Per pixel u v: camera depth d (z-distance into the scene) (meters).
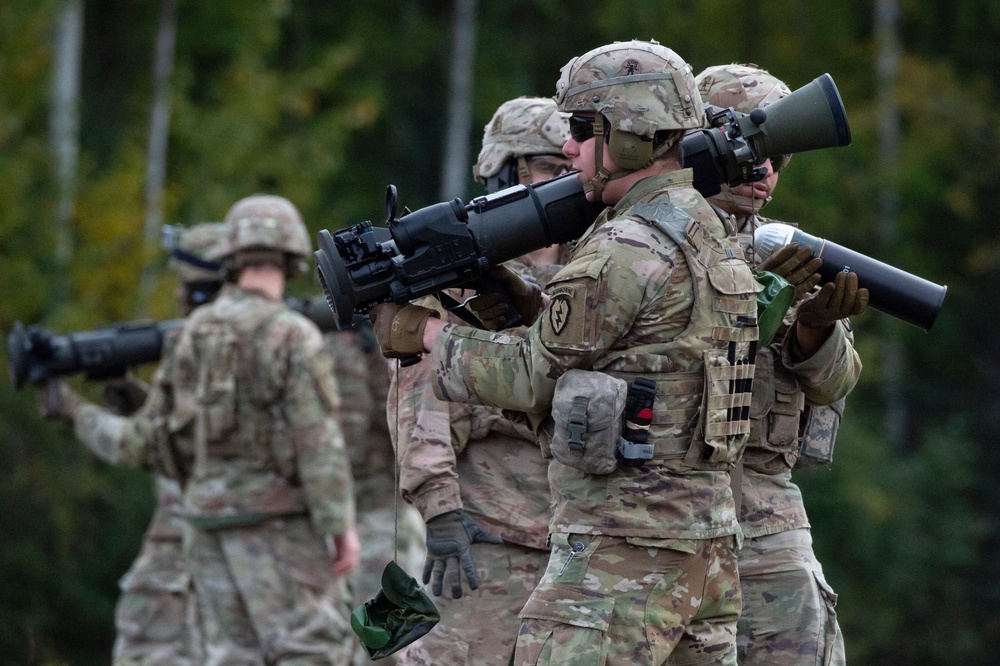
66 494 43.34
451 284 13.91
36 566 42.12
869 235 75.56
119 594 44.16
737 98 16.34
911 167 75.88
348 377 26.84
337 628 23.69
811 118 13.80
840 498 60.12
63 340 27.08
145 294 54.97
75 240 56.47
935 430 67.75
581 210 13.98
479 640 16.91
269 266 24.20
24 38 56.47
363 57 76.00
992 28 82.38
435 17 80.94
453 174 72.75
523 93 77.06
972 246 79.94
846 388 15.63
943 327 76.19
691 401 13.10
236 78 65.06
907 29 82.75
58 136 58.38
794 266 14.23
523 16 79.94
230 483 23.47
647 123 13.26
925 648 61.38
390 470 27.27
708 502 13.23
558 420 12.91
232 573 23.53
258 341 23.45
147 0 69.12
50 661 40.44
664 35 76.19
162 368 25.27
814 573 15.98
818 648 15.74
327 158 65.88
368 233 13.71
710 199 15.74
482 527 16.98
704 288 13.08
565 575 13.20
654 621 12.99
